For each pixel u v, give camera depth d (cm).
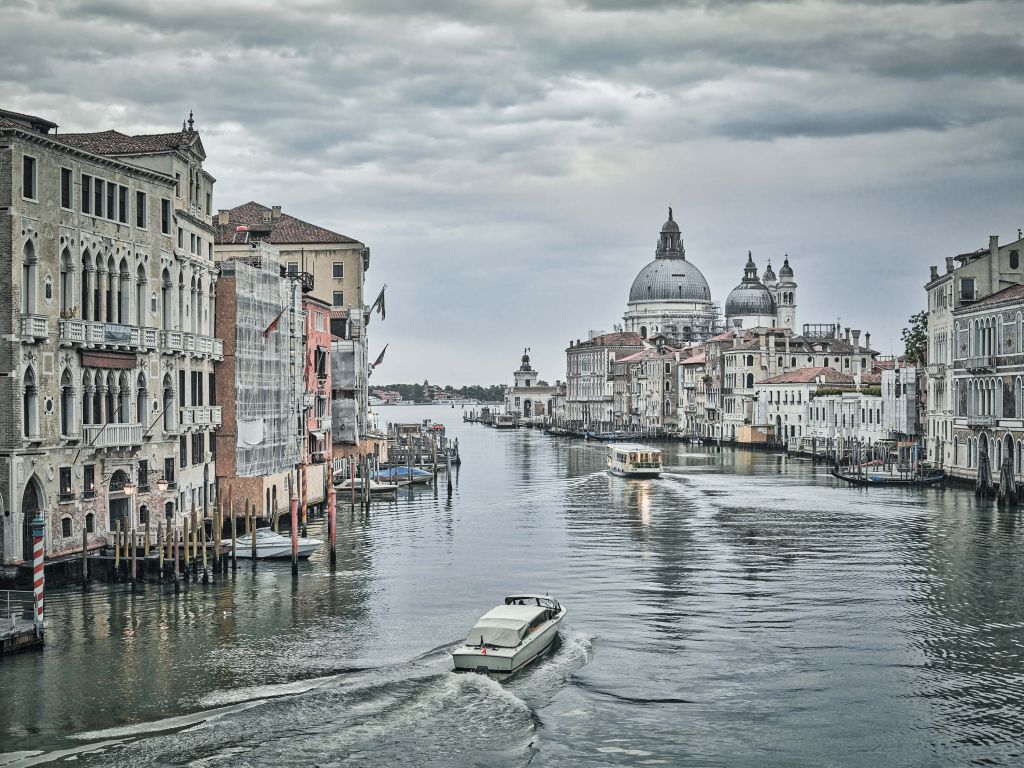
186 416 6238
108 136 6316
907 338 14100
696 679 3953
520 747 3312
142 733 3356
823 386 16100
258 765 3141
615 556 6350
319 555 6356
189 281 6325
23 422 4853
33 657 4097
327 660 4091
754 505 8925
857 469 11188
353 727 3416
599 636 4497
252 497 6794
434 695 3681
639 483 11256
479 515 8425
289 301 7750
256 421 6844
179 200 6250
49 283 5028
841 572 5803
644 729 3488
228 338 6800
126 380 5650
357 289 10944
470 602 5059
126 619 4644
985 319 9400
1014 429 8856
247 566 5853
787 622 4725
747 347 18388
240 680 3847
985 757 3309
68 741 3294
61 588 5119
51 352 5034
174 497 6078
